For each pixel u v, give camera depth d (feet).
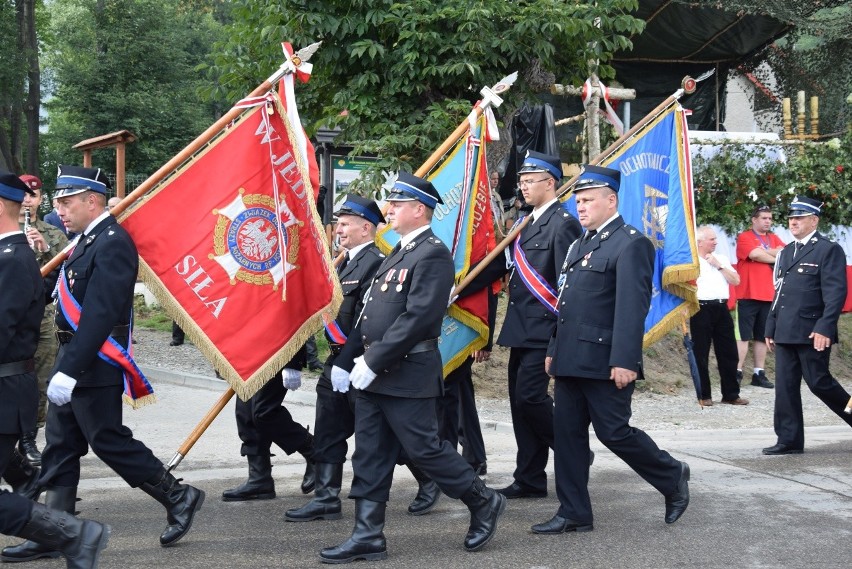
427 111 32.81
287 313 17.39
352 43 32.01
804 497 20.10
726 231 42.24
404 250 16.20
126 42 110.63
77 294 15.46
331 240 43.45
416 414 15.58
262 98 17.26
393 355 15.23
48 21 111.86
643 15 47.88
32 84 98.94
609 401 16.89
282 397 19.38
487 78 32.48
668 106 22.45
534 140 44.75
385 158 31.12
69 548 13.60
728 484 21.33
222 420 28.12
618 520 18.21
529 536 17.10
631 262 16.74
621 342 16.46
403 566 15.29
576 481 17.35
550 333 19.25
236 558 15.66
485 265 20.36
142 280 16.43
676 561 15.56
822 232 44.06
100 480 21.50
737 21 48.96
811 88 56.59
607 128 45.70
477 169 21.09
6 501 13.29
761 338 36.01
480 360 22.12
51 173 119.96
